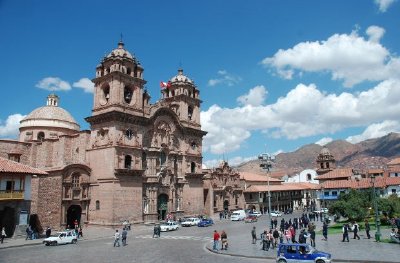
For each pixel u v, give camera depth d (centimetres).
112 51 7025
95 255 3525
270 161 5284
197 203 8281
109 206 6309
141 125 7100
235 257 3325
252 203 10619
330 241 4109
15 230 4950
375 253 3216
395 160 11956
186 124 8419
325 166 14100
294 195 12331
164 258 3291
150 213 7044
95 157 6719
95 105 6988
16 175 5041
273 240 3847
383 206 5381
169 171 7606
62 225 6088
